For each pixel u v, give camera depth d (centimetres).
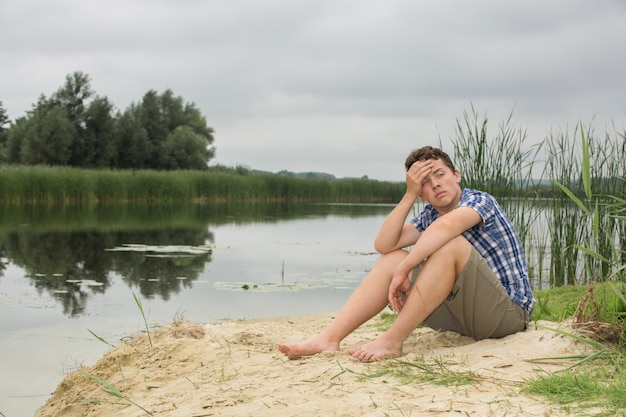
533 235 659
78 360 389
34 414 305
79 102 4125
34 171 2194
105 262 837
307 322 470
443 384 228
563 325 281
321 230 1384
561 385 213
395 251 305
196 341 350
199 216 1786
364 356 277
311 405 218
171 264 830
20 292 620
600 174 626
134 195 2423
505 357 258
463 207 282
